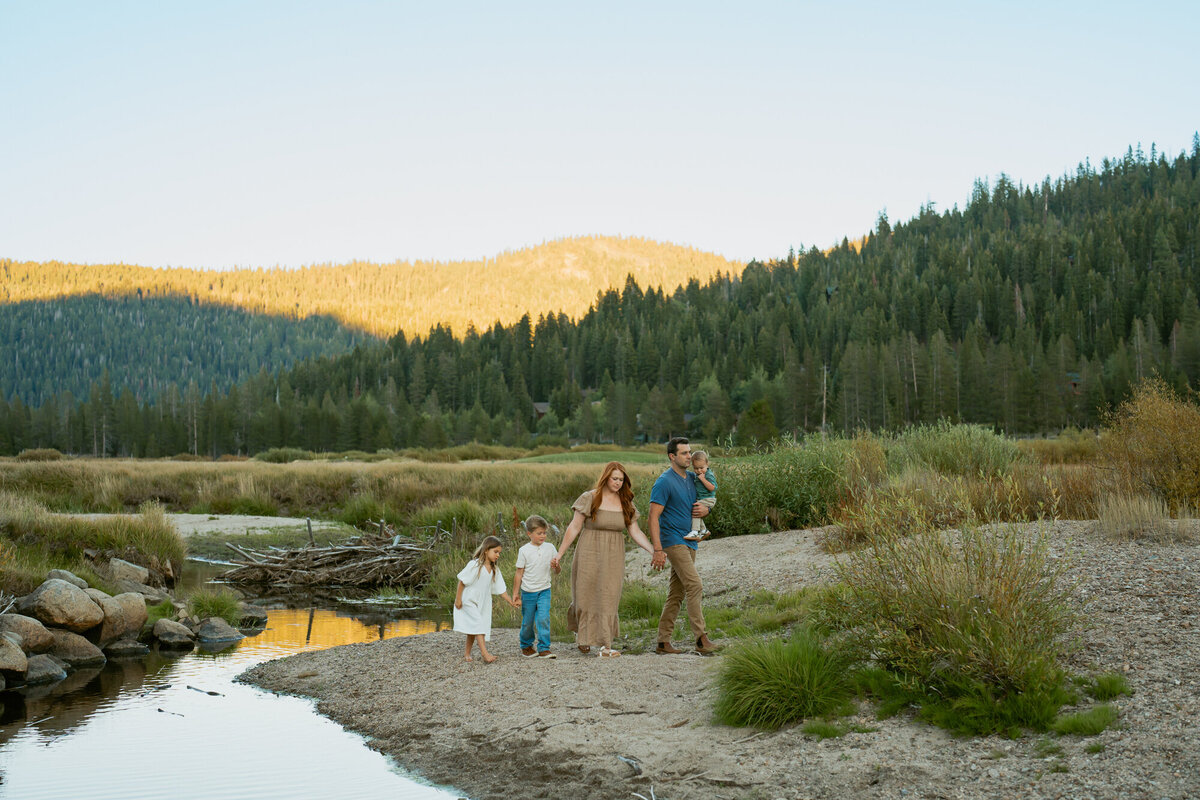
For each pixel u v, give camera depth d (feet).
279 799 16.90
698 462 25.86
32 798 17.25
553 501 80.38
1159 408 36.37
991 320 544.62
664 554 25.04
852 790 14.84
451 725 20.75
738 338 568.41
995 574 18.71
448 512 68.13
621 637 29.66
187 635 36.01
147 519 53.88
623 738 18.35
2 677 27.63
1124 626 19.93
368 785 17.67
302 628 40.19
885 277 632.38
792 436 53.62
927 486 33.65
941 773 14.96
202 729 22.24
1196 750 13.99
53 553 45.96
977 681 17.19
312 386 584.40
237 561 57.57
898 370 419.74
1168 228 584.81
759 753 16.90
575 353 627.05
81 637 32.22
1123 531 27.40
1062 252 604.08
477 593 26.40
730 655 19.94
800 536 40.93
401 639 32.27
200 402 546.67
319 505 84.74
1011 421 356.59
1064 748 15.03
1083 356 411.13
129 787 17.84
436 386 542.57
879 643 19.54
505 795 16.61
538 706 20.95
